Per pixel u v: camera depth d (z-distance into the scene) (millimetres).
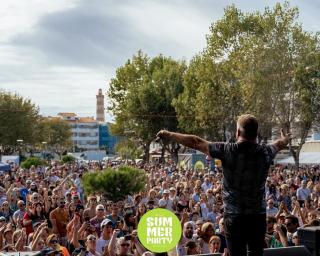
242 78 44469
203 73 49219
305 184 19344
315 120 43344
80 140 196750
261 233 3949
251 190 3896
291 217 10047
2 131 81625
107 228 10547
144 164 46094
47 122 121125
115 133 66562
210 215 14688
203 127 50438
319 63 42781
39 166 46000
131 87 65000
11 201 16984
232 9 47000
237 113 48750
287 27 43281
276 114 43125
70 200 16125
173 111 63250
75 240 10922
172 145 61656
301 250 5016
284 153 53500
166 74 63750
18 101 83688
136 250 9156
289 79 43219
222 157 3945
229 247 3977
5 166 38469
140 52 66625
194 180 22672
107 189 21344
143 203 14086
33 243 10008
